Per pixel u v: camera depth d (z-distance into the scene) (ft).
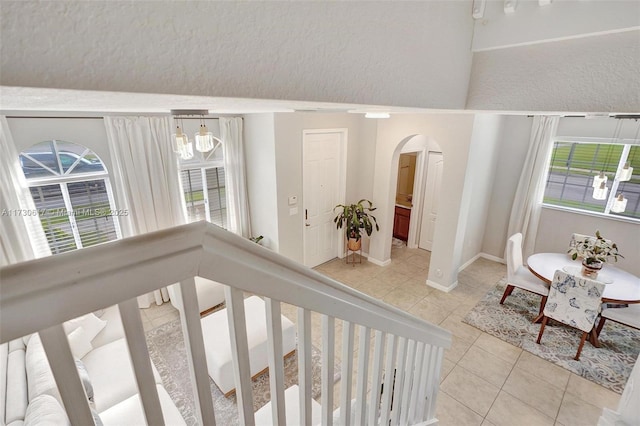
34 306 0.98
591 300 9.26
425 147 17.48
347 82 1.67
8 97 1.15
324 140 14.85
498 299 13.24
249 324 9.04
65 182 10.31
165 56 1.05
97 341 8.84
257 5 1.22
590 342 10.62
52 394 5.57
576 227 14.43
